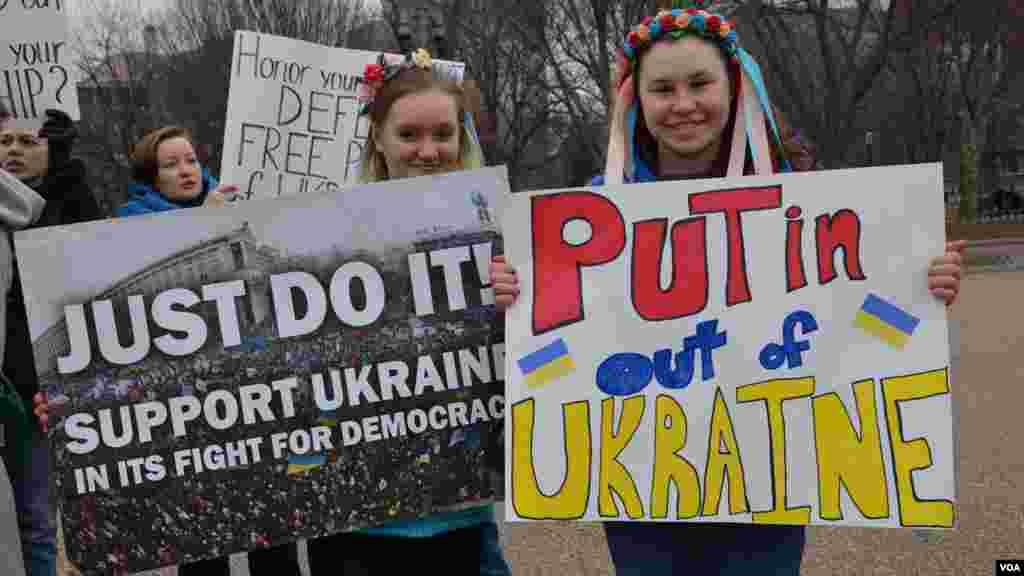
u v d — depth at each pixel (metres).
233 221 2.69
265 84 4.98
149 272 2.67
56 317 2.66
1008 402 6.87
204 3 27.36
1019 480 5.07
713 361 2.56
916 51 25.05
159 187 4.00
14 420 3.44
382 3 22.16
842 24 21.94
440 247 2.70
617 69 2.80
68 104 4.79
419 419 2.70
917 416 2.48
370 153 3.02
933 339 2.48
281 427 2.69
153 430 2.67
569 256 2.62
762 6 19.75
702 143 2.66
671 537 2.66
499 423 2.71
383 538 2.73
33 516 3.52
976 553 4.12
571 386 2.59
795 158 2.96
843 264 2.53
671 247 2.59
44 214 4.19
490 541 2.86
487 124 3.16
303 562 4.44
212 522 2.68
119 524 2.67
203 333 2.68
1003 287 15.59
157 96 29.00
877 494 2.48
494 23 23.45
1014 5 24.39
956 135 33.75
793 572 2.60
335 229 2.69
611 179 2.74
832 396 2.52
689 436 2.55
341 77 5.02
